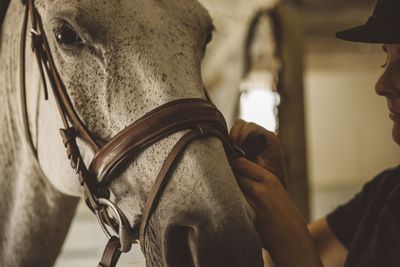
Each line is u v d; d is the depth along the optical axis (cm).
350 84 1198
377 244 91
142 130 84
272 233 88
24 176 117
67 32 91
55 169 104
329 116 1198
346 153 1192
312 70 1198
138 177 86
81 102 91
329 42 999
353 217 115
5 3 124
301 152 324
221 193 77
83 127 92
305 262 86
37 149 109
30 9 102
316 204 827
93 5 90
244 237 74
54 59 96
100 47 90
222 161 82
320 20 848
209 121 85
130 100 87
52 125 100
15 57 113
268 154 104
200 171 80
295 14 329
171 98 86
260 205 89
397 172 101
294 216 89
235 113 327
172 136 83
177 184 81
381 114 1190
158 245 83
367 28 88
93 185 90
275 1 320
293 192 321
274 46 324
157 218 82
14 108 115
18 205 120
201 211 77
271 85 323
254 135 94
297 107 325
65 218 125
